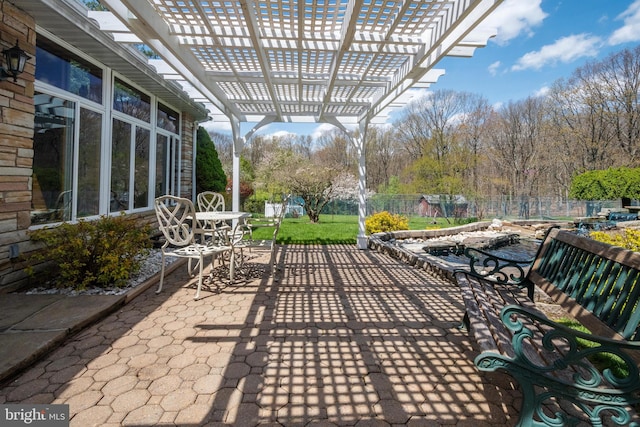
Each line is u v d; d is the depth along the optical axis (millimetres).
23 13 3107
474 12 2555
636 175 14359
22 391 1748
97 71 4402
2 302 2842
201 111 7242
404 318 2869
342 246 6668
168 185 6668
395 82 4219
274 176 14945
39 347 2082
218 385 1837
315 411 1637
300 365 2072
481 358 1412
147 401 1682
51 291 3232
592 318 1659
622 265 1613
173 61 3713
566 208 15047
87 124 4262
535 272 2525
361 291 3641
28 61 3195
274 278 4129
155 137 5941
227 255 5227
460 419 1592
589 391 1299
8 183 3021
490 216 15055
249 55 3863
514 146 21859
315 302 3250
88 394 1730
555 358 1492
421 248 6555
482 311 1979
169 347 2271
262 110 6609
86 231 3389
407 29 3002
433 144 19031
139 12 2484
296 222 12234
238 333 2523
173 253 3439
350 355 2211
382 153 24953
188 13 2857
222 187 9383
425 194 16734
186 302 3199
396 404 1703
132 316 2816
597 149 18812
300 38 3139
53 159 3740
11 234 3072
